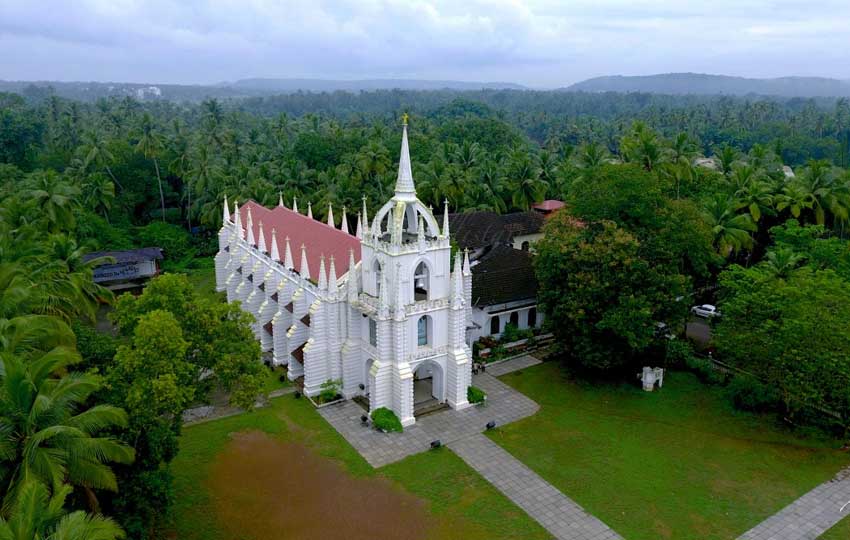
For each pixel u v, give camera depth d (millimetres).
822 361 43969
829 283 47312
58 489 24422
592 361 54219
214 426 48375
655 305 53031
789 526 37531
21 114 133500
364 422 48969
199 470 42875
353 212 96625
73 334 36156
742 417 50188
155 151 110125
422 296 52656
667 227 55844
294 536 36688
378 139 127125
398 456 44750
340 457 44594
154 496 32688
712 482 41875
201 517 38094
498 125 157875
